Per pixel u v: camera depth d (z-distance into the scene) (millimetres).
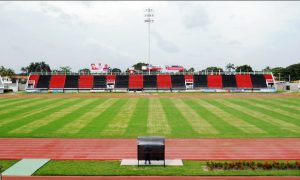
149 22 91625
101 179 17875
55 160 21359
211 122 34469
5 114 39594
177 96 65938
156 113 40531
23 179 17781
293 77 161750
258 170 19219
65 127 31766
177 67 91312
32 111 42188
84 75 88812
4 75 143000
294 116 38219
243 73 88250
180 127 31891
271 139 27203
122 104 50281
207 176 18297
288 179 17781
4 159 21531
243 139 27203
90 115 38875
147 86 84500
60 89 81688
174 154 22891
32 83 85188
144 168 19641
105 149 24156
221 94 71688
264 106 47562
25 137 27781
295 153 23109
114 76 88750
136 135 28562
